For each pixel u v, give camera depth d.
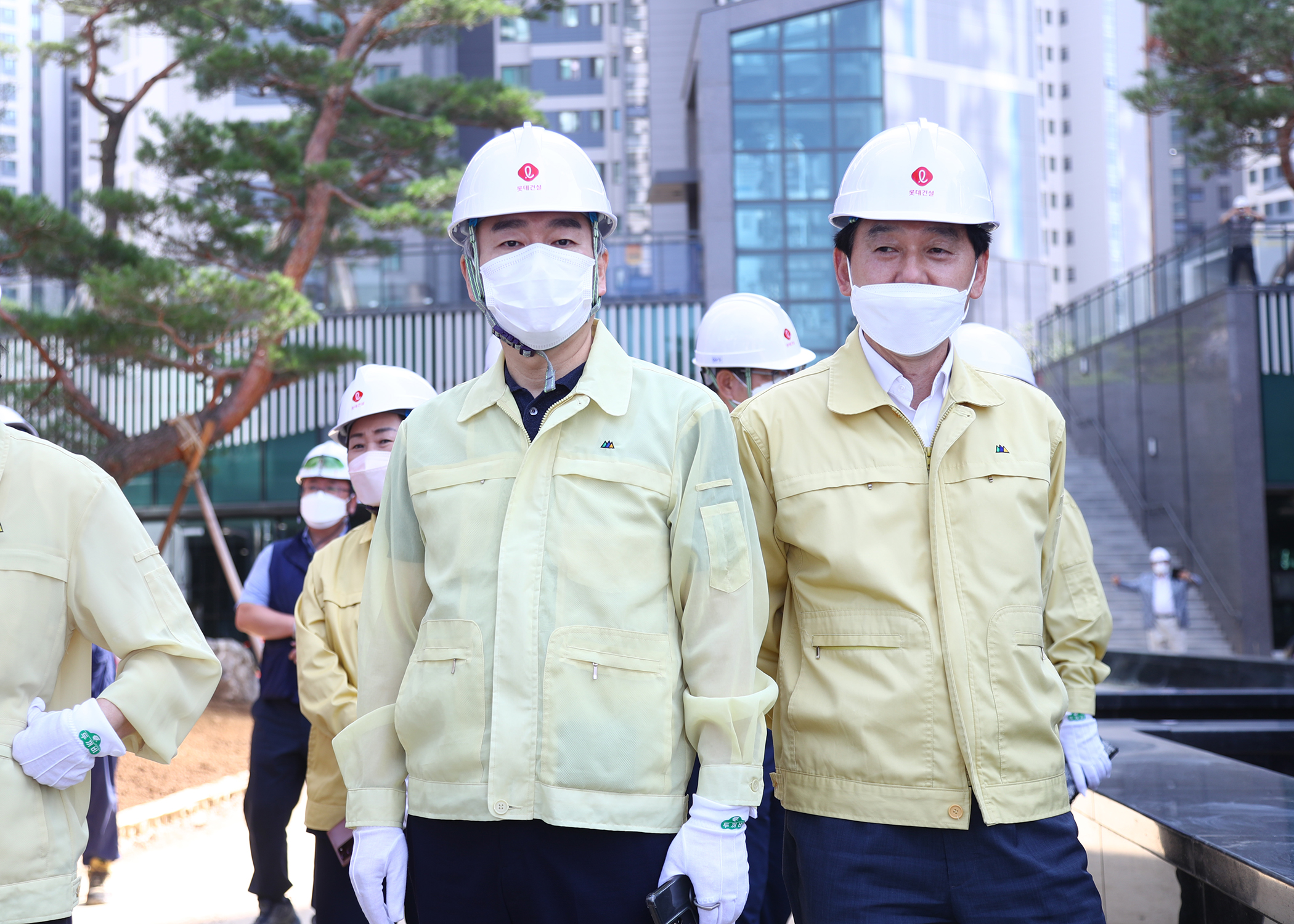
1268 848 2.75
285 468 20.45
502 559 2.09
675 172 24.20
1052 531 2.53
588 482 2.12
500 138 2.21
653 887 2.02
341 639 3.54
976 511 2.34
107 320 12.12
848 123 22.80
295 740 4.62
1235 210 17.77
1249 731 4.94
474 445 2.21
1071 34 65.75
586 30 43.91
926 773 2.24
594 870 2.01
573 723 2.02
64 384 12.86
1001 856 2.23
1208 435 17.98
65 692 2.30
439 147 17.30
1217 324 17.72
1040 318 25.61
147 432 13.68
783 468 2.43
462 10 15.02
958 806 2.23
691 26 36.66
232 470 20.55
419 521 2.24
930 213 2.32
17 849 2.09
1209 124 15.18
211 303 12.33
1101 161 64.44
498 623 2.06
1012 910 2.23
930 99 25.42
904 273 2.37
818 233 22.48
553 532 2.10
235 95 39.25
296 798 4.66
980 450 2.38
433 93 16.44
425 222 14.59
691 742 2.09
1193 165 15.88
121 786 8.00
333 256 17.92
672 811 2.06
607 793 2.01
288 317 12.36
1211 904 2.81
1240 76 14.34
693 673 2.10
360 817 2.17
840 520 2.35
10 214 11.38
